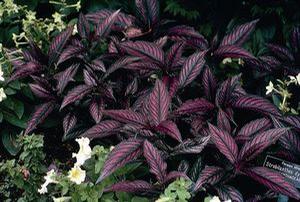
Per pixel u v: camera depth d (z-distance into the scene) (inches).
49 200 87.4
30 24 101.4
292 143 82.2
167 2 112.9
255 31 109.2
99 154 81.7
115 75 95.0
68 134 92.1
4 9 100.3
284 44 108.7
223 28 114.0
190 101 83.2
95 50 97.8
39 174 89.0
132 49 87.4
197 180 76.9
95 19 99.1
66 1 108.0
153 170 76.7
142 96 89.2
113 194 81.0
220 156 81.5
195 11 112.5
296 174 78.0
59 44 95.3
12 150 96.0
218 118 81.0
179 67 88.7
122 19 99.0
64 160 98.6
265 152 84.7
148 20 98.0
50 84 94.4
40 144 87.6
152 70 88.6
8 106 95.3
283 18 107.4
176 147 80.4
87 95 93.8
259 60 94.8
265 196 80.8
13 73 93.8
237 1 111.8
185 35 96.3
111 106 92.7
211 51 93.3
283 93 88.7
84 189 79.7
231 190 76.9
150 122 80.4
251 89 104.7
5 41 103.6
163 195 74.4
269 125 81.7
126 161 76.4
